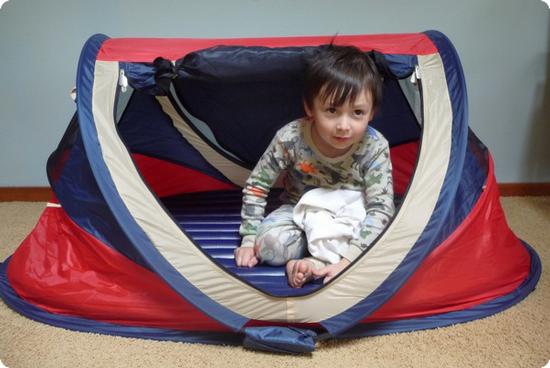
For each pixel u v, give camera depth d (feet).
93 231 3.29
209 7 4.76
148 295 3.15
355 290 2.97
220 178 4.76
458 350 3.02
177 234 3.02
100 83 3.23
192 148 4.59
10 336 3.18
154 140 4.45
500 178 5.39
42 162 5.33
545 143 5.21
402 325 3.20
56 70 4.96
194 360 2.97
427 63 3.39
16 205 5.31
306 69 3.28
